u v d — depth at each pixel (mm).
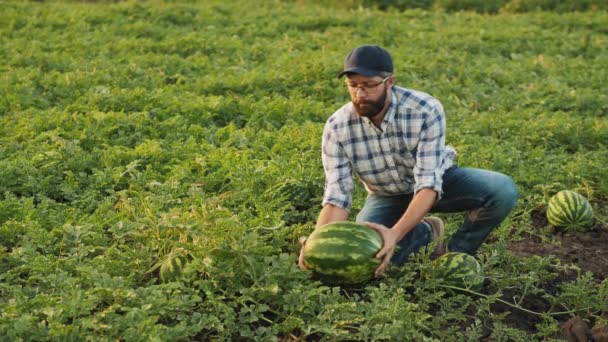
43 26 16953
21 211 6746
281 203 7348
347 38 17047
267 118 10414
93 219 6617
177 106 10508
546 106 11984
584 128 10367
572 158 9305
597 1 22547
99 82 11977
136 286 5562
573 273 6496
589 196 8156
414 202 5492
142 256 5719
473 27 19078
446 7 22844
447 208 6281
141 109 10578
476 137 9781
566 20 20078
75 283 5316
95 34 16094
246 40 16594
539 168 8812
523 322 5688
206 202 6145
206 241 5527
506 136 10188
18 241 6285
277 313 5242
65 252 6086
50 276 5301
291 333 5176
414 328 5219
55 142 8727
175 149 8633
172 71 13109
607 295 5758
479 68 14219
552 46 16859
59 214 6727
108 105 10539
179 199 6918
